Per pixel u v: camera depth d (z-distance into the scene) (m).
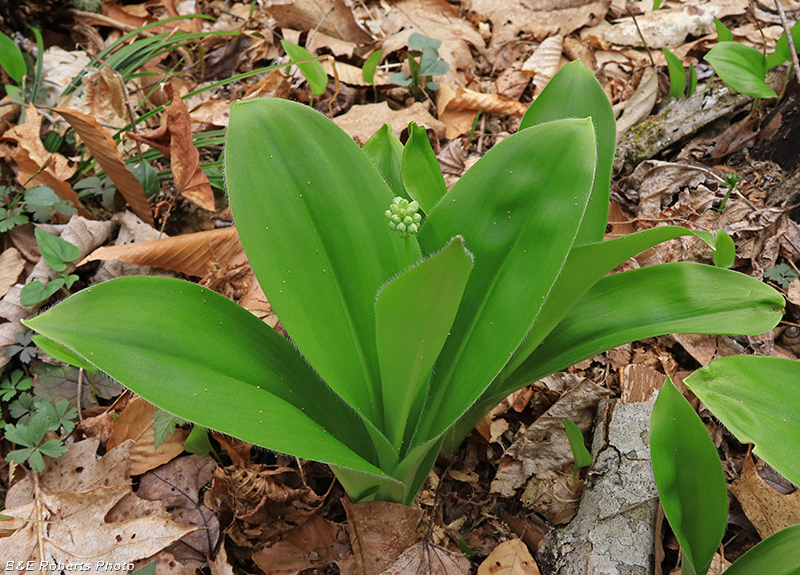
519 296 0.31
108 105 0.65
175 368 0.29
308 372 0.35
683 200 0.57
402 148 0.41
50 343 0.38
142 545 0.39
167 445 0.44
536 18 0.79
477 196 0.33
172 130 0.53
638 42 0.75
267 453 0.45
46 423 0.42
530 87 0.74
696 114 0.61
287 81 0.69
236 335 0.33
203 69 0.79
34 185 0.57
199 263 0.54
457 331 0.33
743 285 0.35
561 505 0.42
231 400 0.29
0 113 0.65
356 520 0.39
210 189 0.56
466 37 0.78
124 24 0.83
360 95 0.73
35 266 0.53
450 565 0.39
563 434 0.44
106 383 0.48
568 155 0.31
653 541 0.38
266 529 0.41
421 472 0.38
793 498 0.38
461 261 0.25
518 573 0.39
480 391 0.29
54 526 0.40
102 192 0.59
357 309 0.33
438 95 0.71
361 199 0.33
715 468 0.32
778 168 0.56
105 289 0.30
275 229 0.32
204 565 0.40
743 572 0.30
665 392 0.33
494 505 0.43
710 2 0.77
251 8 0.84
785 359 0.29
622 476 0.40
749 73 0.53
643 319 0.36
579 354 0.35
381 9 0.83
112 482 0.42
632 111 0.66
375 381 0.35
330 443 0.30
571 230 0.30
